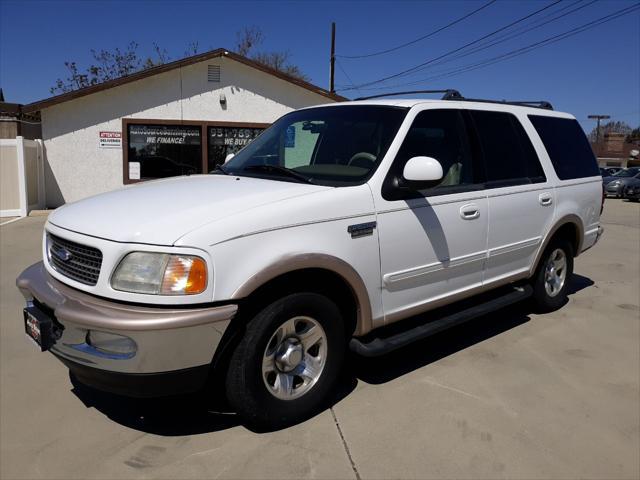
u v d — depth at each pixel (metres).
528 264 4.85
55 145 14.23
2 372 3.94
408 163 3.35
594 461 2.96
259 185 3.38
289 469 2.82
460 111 4.23
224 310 2.71
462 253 4.00
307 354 3.28
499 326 5.09
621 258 8.80
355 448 3.01
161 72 14.41
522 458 2.96
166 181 3.91
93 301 2.75
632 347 4.64
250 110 15.22
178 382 2.74
